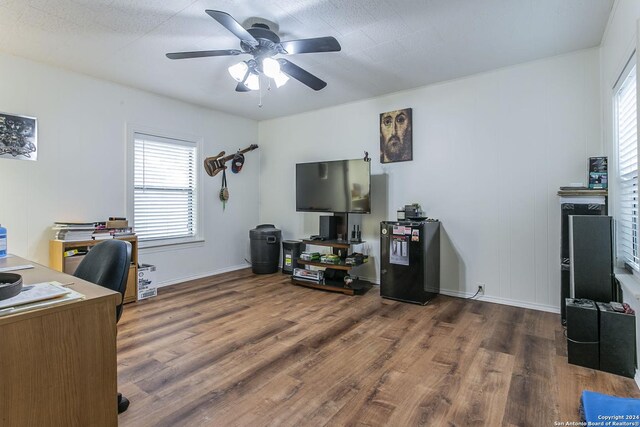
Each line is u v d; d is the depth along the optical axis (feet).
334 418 5.42
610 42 8.37
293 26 8.32
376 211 13.97
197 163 14.94
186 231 14.75
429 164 12.62
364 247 14.30
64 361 3.61
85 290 4.17
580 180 9.93
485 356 7.52
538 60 10.46
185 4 7.38
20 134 10.04
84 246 10.66
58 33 8.64
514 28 8.51
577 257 8.10
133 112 12.71
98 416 3.87
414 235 11.30
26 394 3.34
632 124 7.38
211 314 10.32
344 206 13.47
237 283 14.17
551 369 6.92
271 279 14.89
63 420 3.60
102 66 10.73
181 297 12.12
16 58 9.95
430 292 11.66
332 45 7.44
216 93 13.35
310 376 6.72
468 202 11.84
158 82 12.11
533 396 5.98
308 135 16.03
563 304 9.32
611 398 5.39
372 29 8.50
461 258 12.03
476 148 11.64
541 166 10.52
